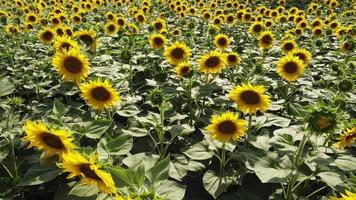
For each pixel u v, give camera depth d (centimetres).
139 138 142
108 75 158
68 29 258
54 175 90
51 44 241
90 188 84
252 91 121
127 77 184
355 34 303
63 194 92
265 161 97
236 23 395
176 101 167
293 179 101
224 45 233
